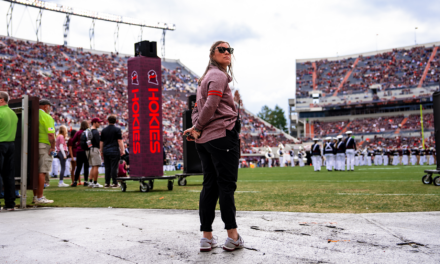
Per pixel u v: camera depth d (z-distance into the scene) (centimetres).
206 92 283
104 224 391
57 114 3697
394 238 292
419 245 270
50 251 279
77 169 1141
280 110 8981
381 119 5359
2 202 662
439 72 5194
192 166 1013
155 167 841
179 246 289
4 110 553
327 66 6050
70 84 4303
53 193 838
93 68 4828
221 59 291
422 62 5403
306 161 3616
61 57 4709
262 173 1791
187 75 5822
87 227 375
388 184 848
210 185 288
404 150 2880
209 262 243
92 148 1048
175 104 4834
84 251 276
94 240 313
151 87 843
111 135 1021
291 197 612
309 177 1289
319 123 5750
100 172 2647
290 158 3931
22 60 4244
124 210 513
